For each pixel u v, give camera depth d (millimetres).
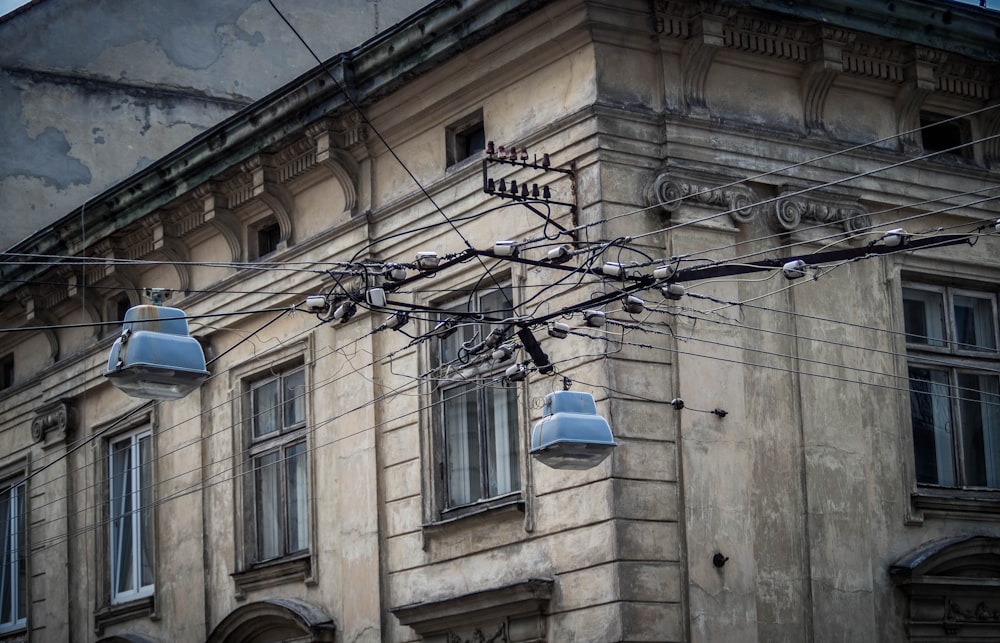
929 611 21406
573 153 20812
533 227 21359
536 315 21094
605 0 20547
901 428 21938
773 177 21641
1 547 32344
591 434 16859
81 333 30188
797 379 21297
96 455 29500
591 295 20359
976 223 23125
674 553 19953
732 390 20781
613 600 19516
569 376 20578
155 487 27844
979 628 21719
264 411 26047
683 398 20406
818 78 22078
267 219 26062
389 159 23922
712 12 20938
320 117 23875
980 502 22250
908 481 21797
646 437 20078
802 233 21641
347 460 23984
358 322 24062
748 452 20734
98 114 32344
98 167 32281
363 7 33000
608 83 20766
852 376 21750
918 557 21359
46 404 30734
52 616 30125
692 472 20219
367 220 23922
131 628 28094
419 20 22234
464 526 21812
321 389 24703
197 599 26500
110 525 29219
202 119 32812
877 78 22609
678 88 21234
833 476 21266
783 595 20562
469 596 21078
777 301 21406
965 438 22656
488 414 21984
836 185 22047
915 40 22328
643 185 20766
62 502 30250
